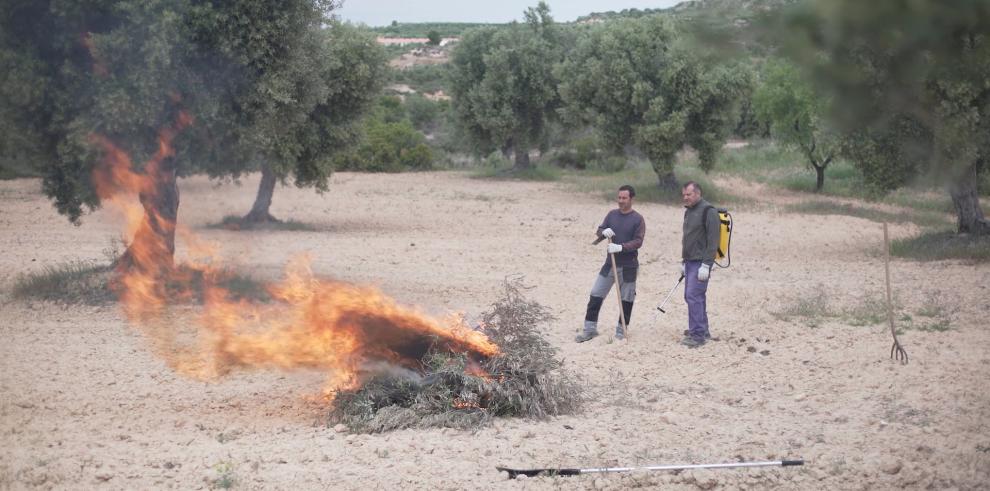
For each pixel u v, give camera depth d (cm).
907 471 602
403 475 604
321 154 2262
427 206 2897
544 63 4003
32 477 591
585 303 1316
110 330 1098
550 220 2516
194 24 1210
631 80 3053
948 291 1356
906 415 738
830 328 1104
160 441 681
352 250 1886
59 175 1285
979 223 1855
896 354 951
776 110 3139
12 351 989
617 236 1075
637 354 993
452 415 721
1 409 769
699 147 3056
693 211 1034
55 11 1159
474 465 625
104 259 1694
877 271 1602
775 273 1603
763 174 3675
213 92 1254
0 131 1223
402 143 4566
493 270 1625
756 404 787
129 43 1177
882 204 2869
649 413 764
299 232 2220
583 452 651
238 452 648
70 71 1193
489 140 4206
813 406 780
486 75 4044
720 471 607
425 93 8381
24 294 1291
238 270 1536
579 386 785
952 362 909
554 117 4106
